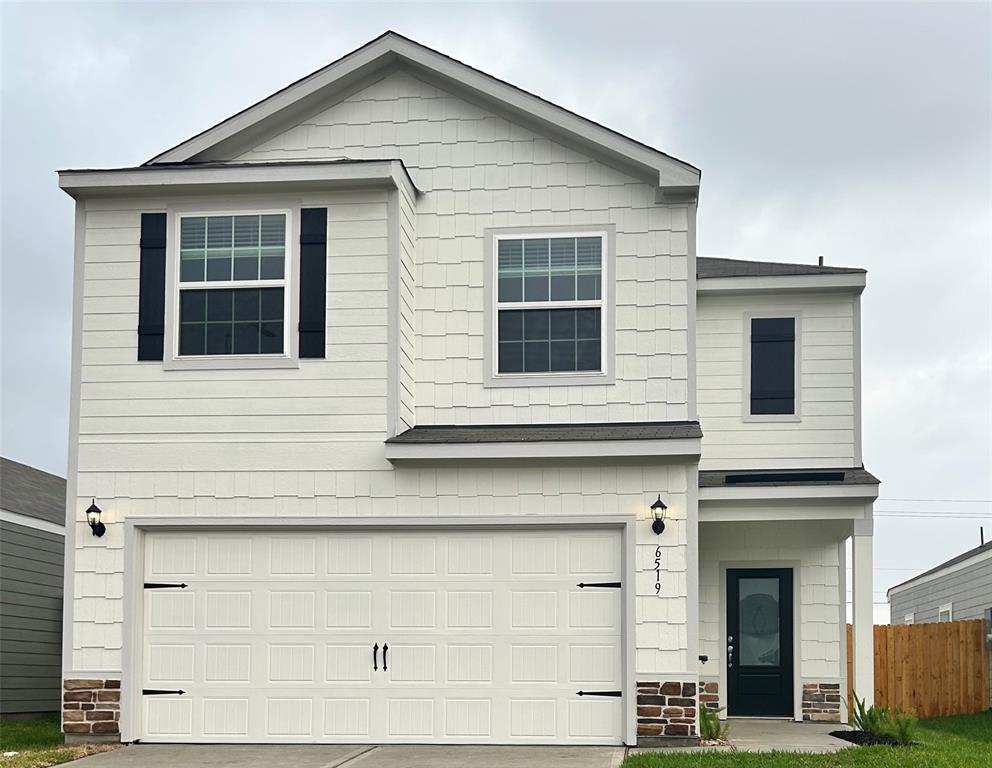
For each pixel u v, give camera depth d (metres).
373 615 13.25
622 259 13.91
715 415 17.33
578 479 13.16
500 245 14.13
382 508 13.28
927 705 20.33
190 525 13.41
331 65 14.34
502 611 13.14
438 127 14.41
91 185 13.72
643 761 11.16
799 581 17.08
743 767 10.80
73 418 13.66
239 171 13.53
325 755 12.19
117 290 13.79
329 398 13.44
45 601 20.28
